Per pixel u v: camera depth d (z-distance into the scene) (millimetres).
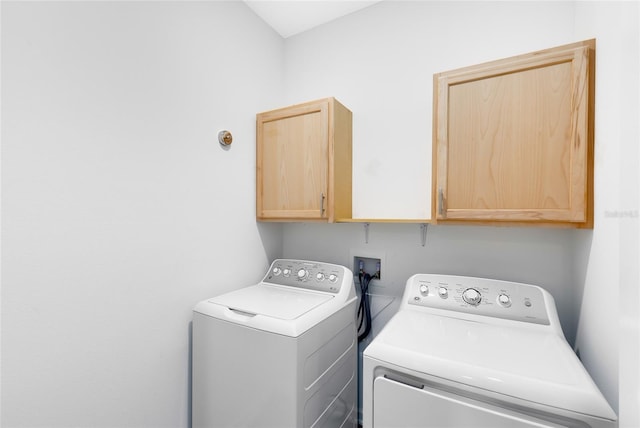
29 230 881
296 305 1310
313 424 1159
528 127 1086
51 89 919
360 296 1788
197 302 1430
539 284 1349
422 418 842
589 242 1030
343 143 1650
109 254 1079
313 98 1954
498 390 757
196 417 1334
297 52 2021
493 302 1203
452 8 1525
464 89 1195
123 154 1118
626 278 607
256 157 1792
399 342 970
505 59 1115
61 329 954
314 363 1167
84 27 999
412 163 1635
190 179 1391
